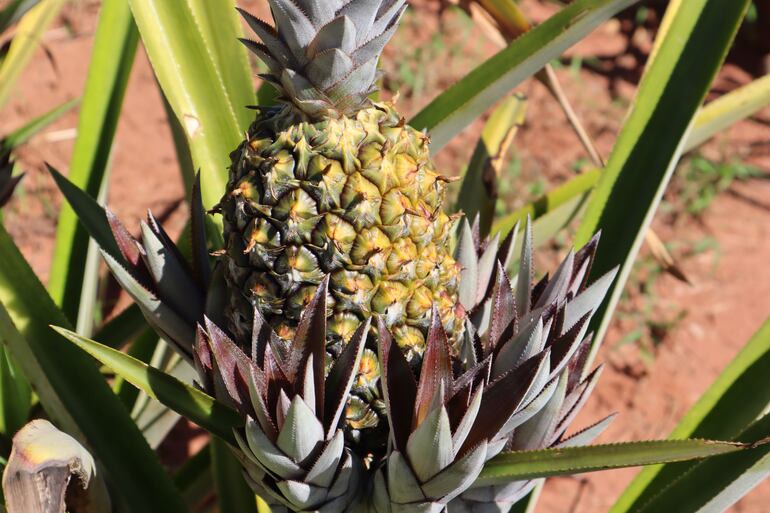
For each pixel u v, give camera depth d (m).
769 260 1.98
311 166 0.81
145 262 0.86
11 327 0.87
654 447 0.77
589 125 2.26
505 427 0.82
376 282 0.83
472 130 2.21
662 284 1.94
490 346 0.84
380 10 0.84
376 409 0.85
